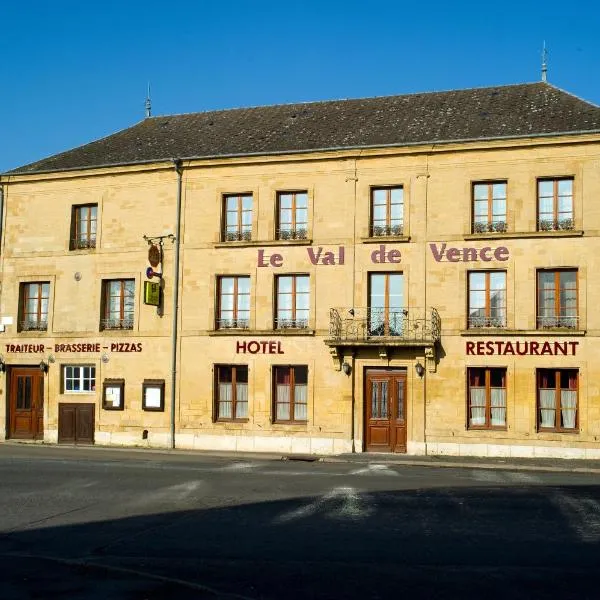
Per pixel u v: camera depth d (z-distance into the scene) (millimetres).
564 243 27047
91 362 31250
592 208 26875
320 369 28750
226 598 8805
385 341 27641
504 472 22469
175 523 13305
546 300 27344
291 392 29219
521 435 26875
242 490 17000
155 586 9297
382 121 31156
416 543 11656
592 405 26375
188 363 30078
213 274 30109
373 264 28672
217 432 29516
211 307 30000
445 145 28219
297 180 29672
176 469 21453
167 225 30844
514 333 27109
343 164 29266
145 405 30281
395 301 28625
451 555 10898
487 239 27750
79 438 31094
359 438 28234
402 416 28156
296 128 32094
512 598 8867
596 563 10430
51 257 32125
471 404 27672
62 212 32219
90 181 31969
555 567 10227
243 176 30203
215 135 32969
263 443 29000
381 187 29078
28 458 24500
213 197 30438
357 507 14766
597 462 25328
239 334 29547
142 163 31078
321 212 29312
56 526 13109
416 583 9484
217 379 29938
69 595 8953
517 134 27781
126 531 12680
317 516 13844
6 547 11609
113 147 33719
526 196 27516
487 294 27859
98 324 31219
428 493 16672
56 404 31438
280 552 11156
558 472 22953
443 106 31453
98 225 31672
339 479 19312
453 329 27766
